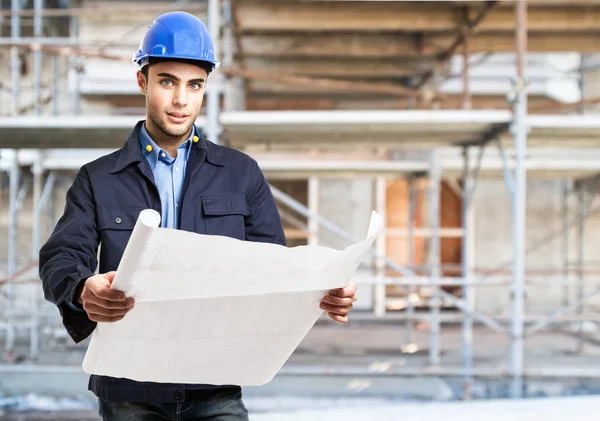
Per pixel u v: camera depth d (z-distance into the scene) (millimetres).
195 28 1271
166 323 1082
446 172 7480
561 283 6023
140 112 9227
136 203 1313
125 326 1066
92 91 8445
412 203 7957
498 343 8180
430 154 6926
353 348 7645
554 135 5293
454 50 7105
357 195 9914
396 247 10164
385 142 5777
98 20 8742
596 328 9055
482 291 9781
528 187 9844
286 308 1156
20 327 7180
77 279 1046
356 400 5367
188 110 1281
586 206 9070
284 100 9258
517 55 4910
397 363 6734
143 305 1041
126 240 1290
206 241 978
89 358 1116
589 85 9344
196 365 1175
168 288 1022
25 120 4777
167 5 8750
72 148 5711
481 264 9914
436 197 6836
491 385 5914
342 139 5609
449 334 8875
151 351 1121
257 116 4875
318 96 8875
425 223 10148
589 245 9766
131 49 8531
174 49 1241
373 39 7141
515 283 4949
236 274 1055
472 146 5891
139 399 1319
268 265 1062
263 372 1237
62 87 8781
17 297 6895
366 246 1112
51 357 6730
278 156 8320
